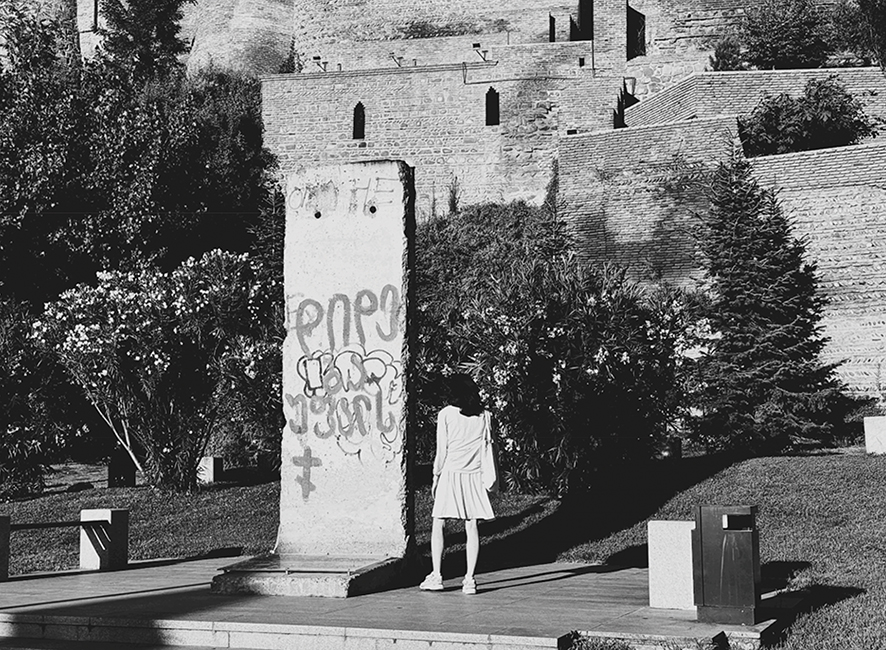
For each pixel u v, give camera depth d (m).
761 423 24.20
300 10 52.22
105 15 50.66
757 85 39.03
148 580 13.46
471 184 43.78
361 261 12.84
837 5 45.09
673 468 21.09
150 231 31.08
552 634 8.77
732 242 26.02
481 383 19.84
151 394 22.14
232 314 22.52
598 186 36.50
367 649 9.05
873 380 29.77
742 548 9.42
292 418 12.85
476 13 49.66
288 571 11.66
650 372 20.39
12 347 25.03
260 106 45.34
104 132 31.00
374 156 44.38
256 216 36.19
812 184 31.62
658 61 46.19
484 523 18.45
